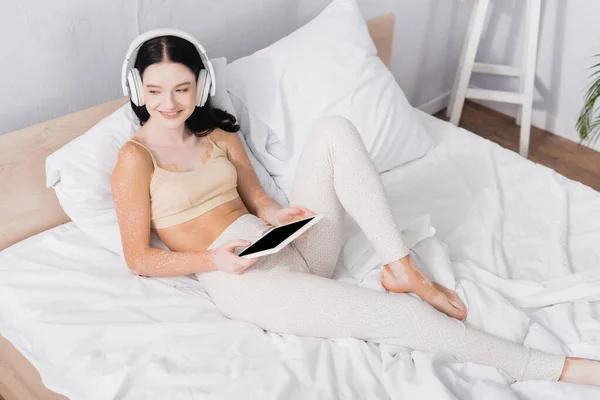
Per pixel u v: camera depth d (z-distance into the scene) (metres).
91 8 1.68
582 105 2.88
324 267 1.58
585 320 1.53
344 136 1.51
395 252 1.49
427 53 2.92
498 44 3.06
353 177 1.50
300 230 1.41
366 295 1.44
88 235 1.67
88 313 1.45
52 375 1.36
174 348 1.37
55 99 1.73
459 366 1.37
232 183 1.65
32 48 1.62
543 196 1.97
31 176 1.64
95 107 1.72
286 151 1.87
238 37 2.09
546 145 2.97
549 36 2.86
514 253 1.77
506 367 1.39
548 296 1.58
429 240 1.66
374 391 1.31
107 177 1.61
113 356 1.36
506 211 1.92
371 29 2.29
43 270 1.56
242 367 1.33
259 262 1.50
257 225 1.57
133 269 1.52
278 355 1.38
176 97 1.51
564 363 1.38
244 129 1.89
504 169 2.07
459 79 2.99
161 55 1.47
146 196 1.53
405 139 2.03
